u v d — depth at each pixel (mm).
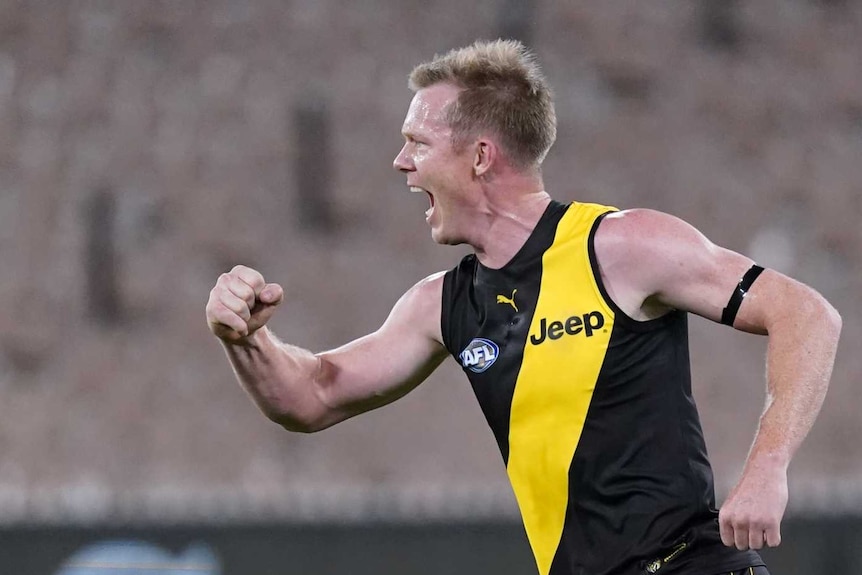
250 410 48656
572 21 64750
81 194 55062
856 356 52281
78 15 61688
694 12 66312
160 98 59188
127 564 22750
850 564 23875
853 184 60281
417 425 48125
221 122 58594
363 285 53500
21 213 54156
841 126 63344
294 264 53969
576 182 58406
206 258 54000
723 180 59750
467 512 24578
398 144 58875
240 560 22938
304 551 23125
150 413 48094
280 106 59312
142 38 61406
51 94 58594
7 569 22547
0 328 50188
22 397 48094
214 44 61688
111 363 49750
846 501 27047
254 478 45375
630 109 62188
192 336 51219
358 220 56219
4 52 59719
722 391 50094
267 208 56031
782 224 58438
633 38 64688
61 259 52875
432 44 63125
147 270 53094
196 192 55969
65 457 45938
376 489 44094
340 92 60188
